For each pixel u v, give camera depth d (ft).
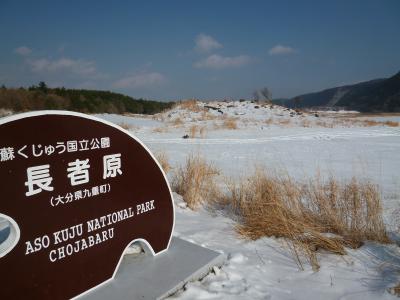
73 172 10.18
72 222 10.18
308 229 15.10
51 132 9.61
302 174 29.53
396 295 10.63
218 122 83.51
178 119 89.35
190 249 13.42
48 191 9.60
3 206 8.71
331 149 46.85
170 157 38.17
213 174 26.89
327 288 11.41
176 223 17.48
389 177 28.73
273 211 16.47
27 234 9.18
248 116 98.37
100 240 10.93
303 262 13.30
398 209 18.66
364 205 17.61
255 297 10.78
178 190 22.86
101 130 10.91
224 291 11.12
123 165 11.64
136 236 12.10
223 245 14.83
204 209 19.98
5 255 8.82
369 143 53.52
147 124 81.35
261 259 13.51
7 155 8.75
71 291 10.19
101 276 10.94
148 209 12.49
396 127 84.89
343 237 14.89
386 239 14.69
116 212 11.41
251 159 38.19
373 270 12.47
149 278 11.34
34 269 9.38
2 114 115.34
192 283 11.48
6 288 8.87
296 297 10.89
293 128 78.07
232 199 20.21
